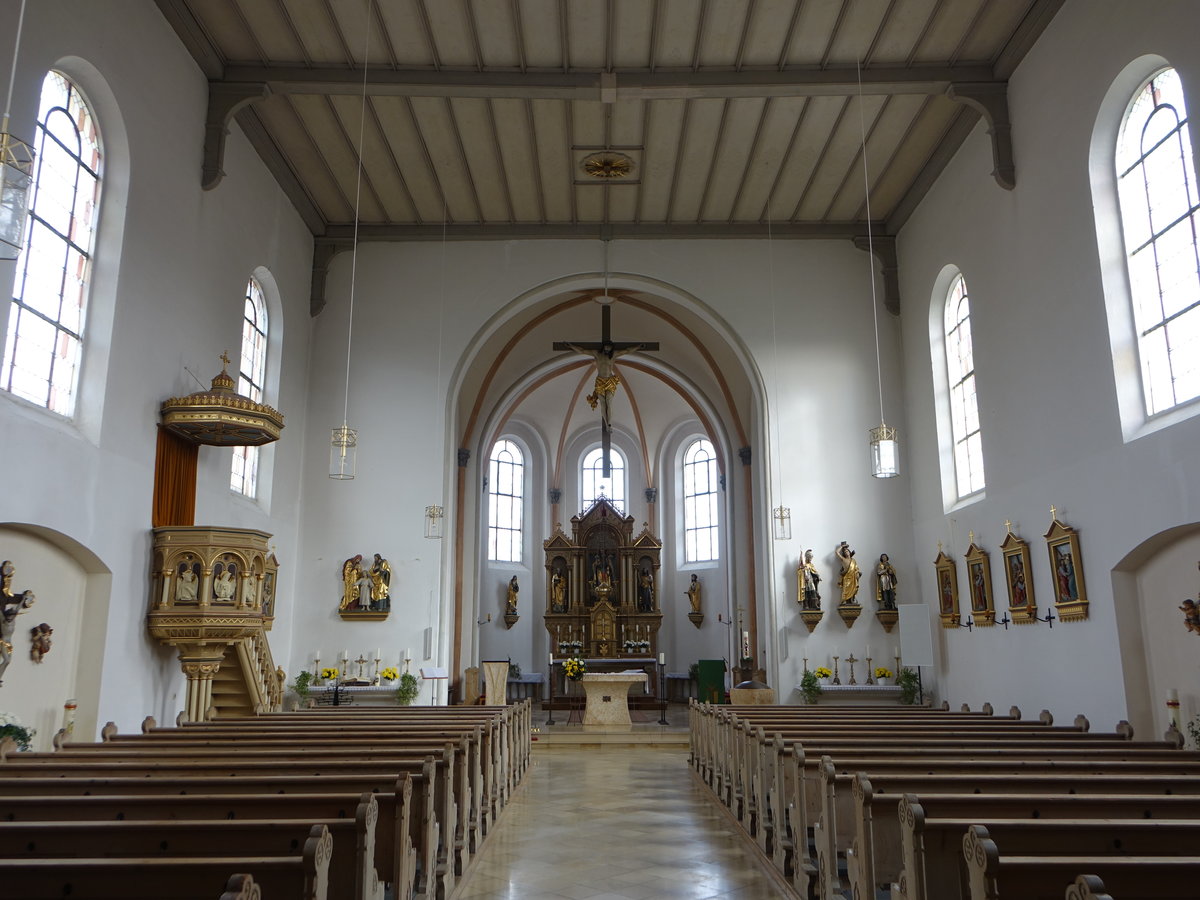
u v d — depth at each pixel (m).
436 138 15.50
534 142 15.67
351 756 7.29
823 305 18.55
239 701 13.69
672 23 12.65
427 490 17.70
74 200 10.30
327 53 13.23
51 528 9.23
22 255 9.30
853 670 17.14
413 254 18.72
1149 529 9.91
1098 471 10.95
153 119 11.63
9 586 8.91
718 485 27.59
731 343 18.47
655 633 28.02
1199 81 9.15
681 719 23.25
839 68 13.65
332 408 17.97
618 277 18.62
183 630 11.19
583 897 6.95
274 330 16.38
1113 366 10.64
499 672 19.31
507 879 7.46
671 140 15.63
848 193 17.53
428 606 17.17
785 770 7.64
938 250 16.25
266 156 15.38
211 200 13.39
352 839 4.42
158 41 11.80
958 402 15.99
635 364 25.30
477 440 23.39
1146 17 10.03
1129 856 4.15
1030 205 12.74
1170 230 10.09
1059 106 11.95
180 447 12.21
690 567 29.08
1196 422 9.12
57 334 9.92
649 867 7.86
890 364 18.28
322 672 16.58
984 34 12.92
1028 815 4.79
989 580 13.98
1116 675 10.59
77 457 9.72
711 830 9.46
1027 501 12.77
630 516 28.86
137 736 8.65
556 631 27.81
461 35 12.85
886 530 17.67
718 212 18.30
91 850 4.30
